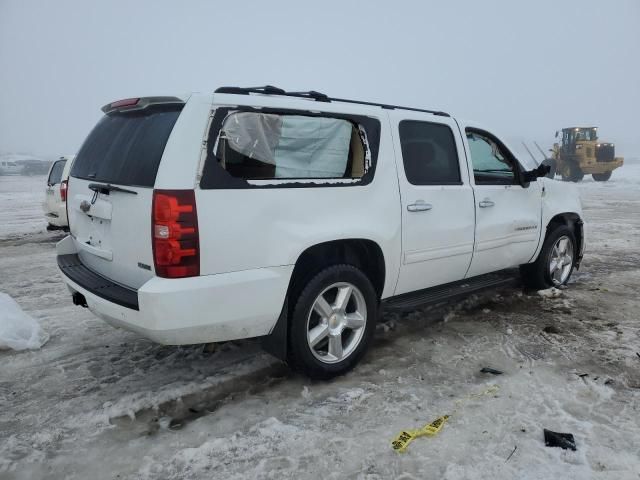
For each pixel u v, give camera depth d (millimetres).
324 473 2471
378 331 4309
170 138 2721
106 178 3082
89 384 3383
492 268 4582
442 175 4039
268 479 2432
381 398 3168
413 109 3990
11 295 5594
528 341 4055
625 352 3816
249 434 2795
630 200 16672
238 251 2854
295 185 3105
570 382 3350
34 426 2891
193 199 2688
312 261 3359
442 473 2459
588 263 6945
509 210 4621
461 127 4262
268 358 3775
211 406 3107
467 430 2809
